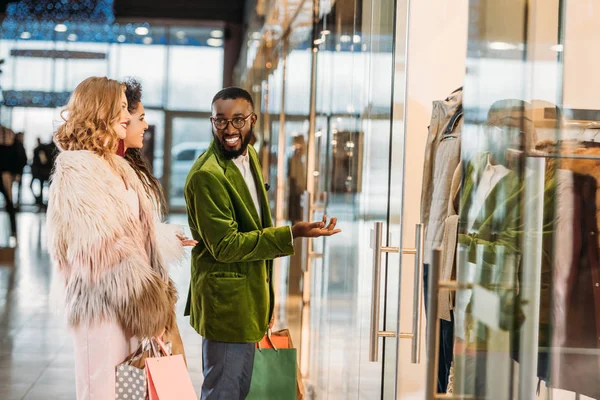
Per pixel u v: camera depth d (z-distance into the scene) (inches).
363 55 124.5
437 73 118.4
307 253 194.4
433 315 67.1
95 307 102.1
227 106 115.3
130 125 117.6
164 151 692.1
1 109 629.3
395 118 99.7
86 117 107.3
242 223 115.1
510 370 56.7
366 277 117.5
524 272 56.2
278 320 250.1
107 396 103.0
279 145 290.8
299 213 219.5
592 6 57.2
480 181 59.7
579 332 71.9
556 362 73.1
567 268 69.5
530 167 56.1
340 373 141.5
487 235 58.7
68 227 101.6
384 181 104.4
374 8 114.0
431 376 67.9
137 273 102.7
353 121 133.9
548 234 68.9
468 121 62.1
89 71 646.5
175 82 677.3
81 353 103.8
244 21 553.3
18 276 354.6
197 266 117.3
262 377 120.8
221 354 115.3
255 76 436.8
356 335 125.4
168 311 106.9
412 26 118.2
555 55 57.2
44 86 634.8
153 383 100.5
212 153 116.7
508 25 55.7
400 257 93.4
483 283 59.3
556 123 57.7
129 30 653.9
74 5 632.4
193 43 668.1
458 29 118.4
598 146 61.2
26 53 634.2
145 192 114.0
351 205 133.9
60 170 103.7
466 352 62.7
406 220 115.1
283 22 269.0
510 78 55.9
